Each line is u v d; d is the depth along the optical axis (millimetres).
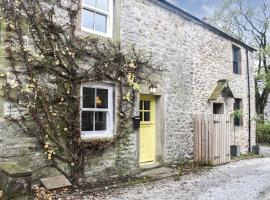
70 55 6668
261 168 9477
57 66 6477
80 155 6734
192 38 10500
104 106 7535
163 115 9102
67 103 6586
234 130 12742
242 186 7027
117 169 7594
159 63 9016
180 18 9969
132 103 8039
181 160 9688
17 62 5926
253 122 14406
